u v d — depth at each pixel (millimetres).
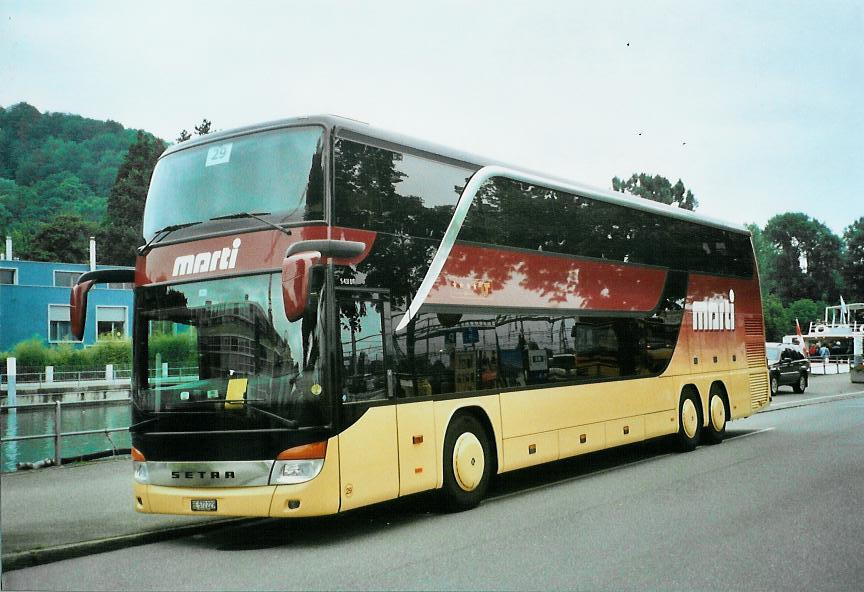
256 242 8945
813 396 34312
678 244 16562
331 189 8898
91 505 11133
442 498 10469
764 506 10227
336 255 8406
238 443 8586
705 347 17234
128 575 7867
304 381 8531
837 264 132875
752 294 19719
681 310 16406
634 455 16125
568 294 12953
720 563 7562
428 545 8672
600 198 14117
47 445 25609
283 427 8477
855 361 60938
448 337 10383
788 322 125000
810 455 15062
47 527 9711
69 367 51688
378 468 9094
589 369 13281
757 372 19547
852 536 8609
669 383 15695
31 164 139625
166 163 9867
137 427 9156
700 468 13789
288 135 9164
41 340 52656
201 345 9000
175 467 8867
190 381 8977
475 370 10820
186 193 9578
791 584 6879
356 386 8922
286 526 10203
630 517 9750
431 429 9961
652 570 7348
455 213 10758
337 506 8547
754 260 20031
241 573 7789
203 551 8898
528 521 9734
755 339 19688
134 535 9297
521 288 11883
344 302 8906
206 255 9195
